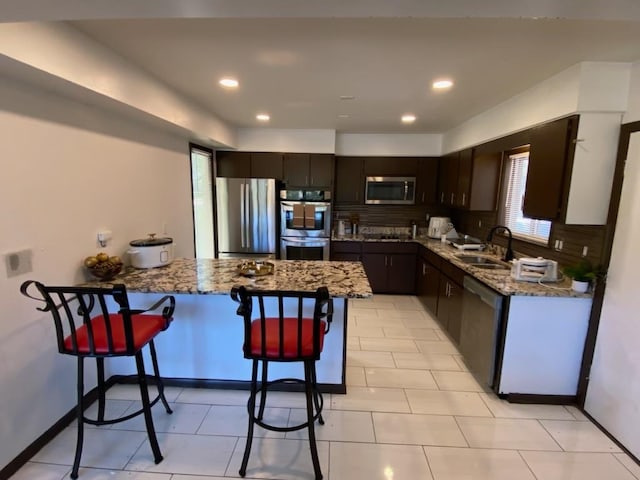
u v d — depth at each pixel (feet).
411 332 11.75
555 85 7.64
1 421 5.59
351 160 16.29
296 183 15.52
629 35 5.62
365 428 6.96
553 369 7.79
